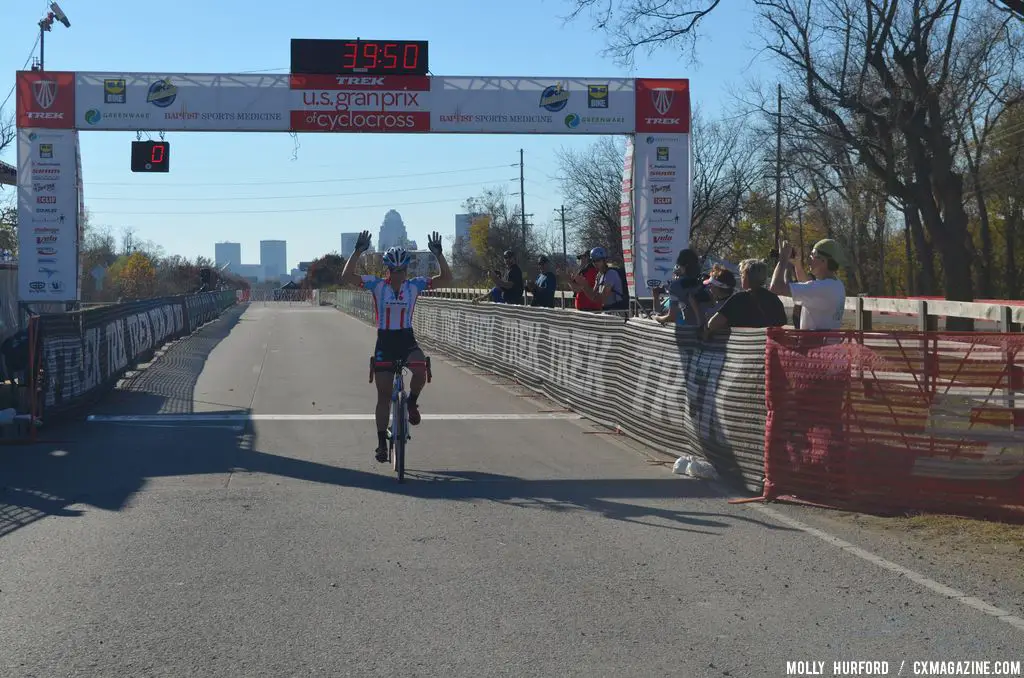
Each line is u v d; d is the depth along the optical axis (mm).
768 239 48625
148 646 4469
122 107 17484
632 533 6539
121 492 7766
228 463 9055
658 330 9883
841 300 7738
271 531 6566
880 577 5516
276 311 63844
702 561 5859
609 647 4457
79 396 12227
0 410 10578
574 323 12875
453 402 13828
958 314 10891
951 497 6934
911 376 6988
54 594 5219
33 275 17281
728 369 8266
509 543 6277
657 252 19188
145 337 20375
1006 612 4910
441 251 8773
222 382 16422
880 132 29391
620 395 11000
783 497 7473
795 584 5391
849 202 43906
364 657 4336
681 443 9242
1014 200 41594
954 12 26250
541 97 18578
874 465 7082
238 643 4508
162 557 5930
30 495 7645
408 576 5551
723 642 4523
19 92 17281
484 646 4473
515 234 66438
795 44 28797
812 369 7316
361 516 7016
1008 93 31188
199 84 17750
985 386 6863
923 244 38312
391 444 8672
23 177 17297
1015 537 6301
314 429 11172
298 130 18000
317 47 18016
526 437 10750
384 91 18172
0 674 4141
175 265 79562
